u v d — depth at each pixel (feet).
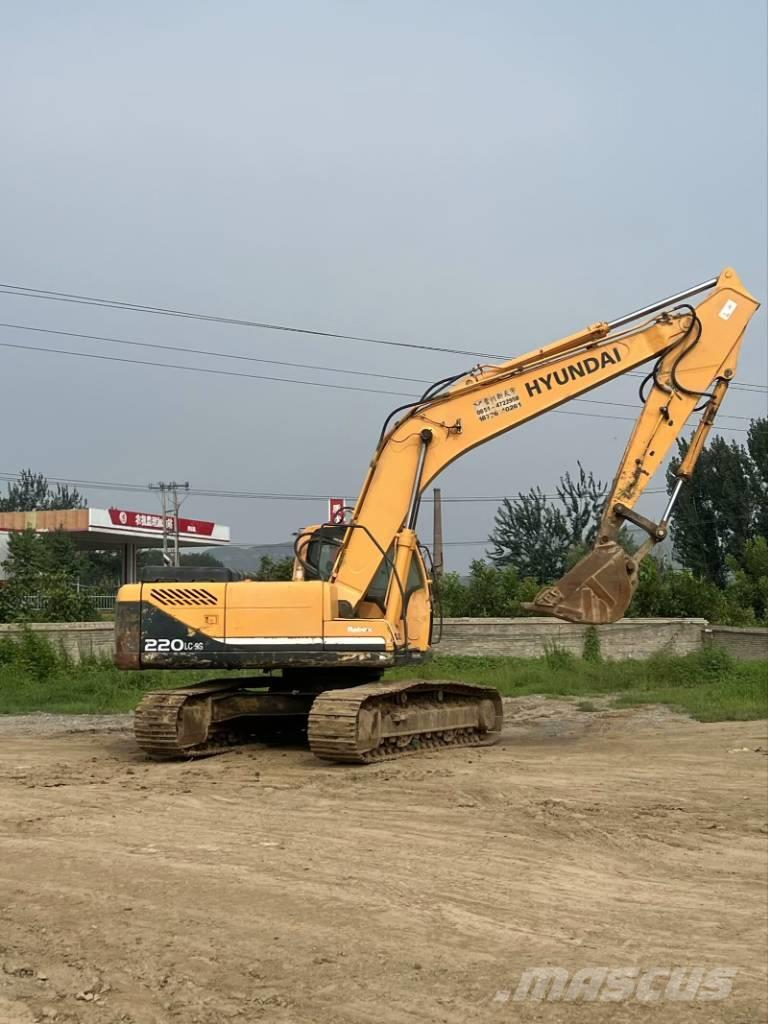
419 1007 18.84
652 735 55.52
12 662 81.10
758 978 20.47
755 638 105.40
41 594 109.29
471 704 51.88
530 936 22.48
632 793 37.65
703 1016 18.78
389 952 21.29
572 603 47.55
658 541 48.83
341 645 45.62
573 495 157.69
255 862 27.58
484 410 50.08
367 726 43.47
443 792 37.22
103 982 19.67
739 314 50.29
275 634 45.75
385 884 25.72
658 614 122.11
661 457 49.32
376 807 34.86
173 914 23.27
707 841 30.96
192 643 46.01
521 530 157.79
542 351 50.16
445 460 49.90
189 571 48.26
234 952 21.12
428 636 50.06
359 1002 18.98
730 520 172.35
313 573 49.75
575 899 25.09
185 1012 18.51
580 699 75.15
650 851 29.68
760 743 50.90
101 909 23.57
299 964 20.58
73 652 89.20
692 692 73.72
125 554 169.58
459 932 22.56
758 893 25.88
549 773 41.78
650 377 49.98
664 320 50.16
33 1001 18.92
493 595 119.96
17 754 48.83
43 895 24.59
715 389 49.96
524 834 31.14
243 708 48.57
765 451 172.24
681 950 21.90
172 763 45.11
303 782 39.58
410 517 49.47
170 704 45.32
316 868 27.07
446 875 26.71
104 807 34.99
